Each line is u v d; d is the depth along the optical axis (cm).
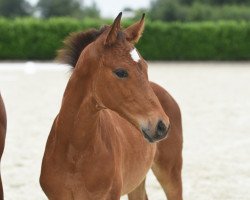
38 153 1003
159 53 3372
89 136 429
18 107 1544
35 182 822
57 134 442
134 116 387
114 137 449
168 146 545
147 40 3347
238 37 3397
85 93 421
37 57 3328
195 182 823
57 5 5781
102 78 397
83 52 422
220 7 5256
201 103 1645
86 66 413
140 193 554
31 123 1300
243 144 1087
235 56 3434
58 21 3322
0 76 2373
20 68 2750
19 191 774
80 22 3353
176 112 558
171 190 559
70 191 439
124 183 469
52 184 444
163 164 546
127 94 386
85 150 429
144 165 495
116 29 392
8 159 958
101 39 408
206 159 968
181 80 2222
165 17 5166
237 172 883
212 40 3394
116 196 440
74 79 428
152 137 381
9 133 1182
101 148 431
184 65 3031
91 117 424
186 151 1030
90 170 429
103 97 400
